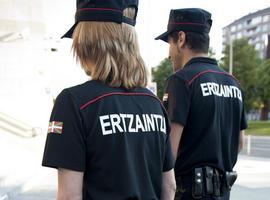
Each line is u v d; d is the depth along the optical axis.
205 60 2.00
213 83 1.92
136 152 1.26
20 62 12.16
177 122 1.83
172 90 1.88
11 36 12.09
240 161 10.69
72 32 1.39
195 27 1.99
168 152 1.42
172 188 1.43
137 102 1.30
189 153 1.91
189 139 1.90
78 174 1.17
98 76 1.26
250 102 33.34
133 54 1.32
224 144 1.97
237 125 2.05
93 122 1.18
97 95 1.22
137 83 1.33
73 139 1.16
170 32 2.07
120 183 1.20
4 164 7.36
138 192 1.24
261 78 33.12
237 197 5.89
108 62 1.26
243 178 7.53
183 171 1.92
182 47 2.03
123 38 1.29
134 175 1.24
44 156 1.18
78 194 1.17
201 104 1.87
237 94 2.03
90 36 1.27
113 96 1.25
